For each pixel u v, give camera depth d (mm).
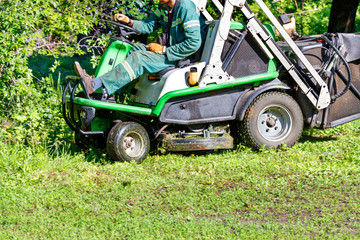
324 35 7754
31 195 5586
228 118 7277
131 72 6809
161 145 7188
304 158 7000
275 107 7473
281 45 7582
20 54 7496
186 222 4789
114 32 9102
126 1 9289
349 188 5773
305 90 7477
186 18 6832
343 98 7867
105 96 6812
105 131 6988
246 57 7246
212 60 6969
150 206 5312
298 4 14367
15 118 7465
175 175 6402
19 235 4539
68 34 8820
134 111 6797
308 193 5641
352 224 4715
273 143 7457
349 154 7168
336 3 10531
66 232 4586
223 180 6164
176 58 6934
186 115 7074
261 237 4402
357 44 7730
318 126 7812
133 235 4504
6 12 7309
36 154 6848
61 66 12289
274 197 5566
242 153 7328
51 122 7914
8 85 7688
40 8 7887
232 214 5082
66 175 6340
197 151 7602
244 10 7082
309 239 4359
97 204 5340
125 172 6418
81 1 8836
